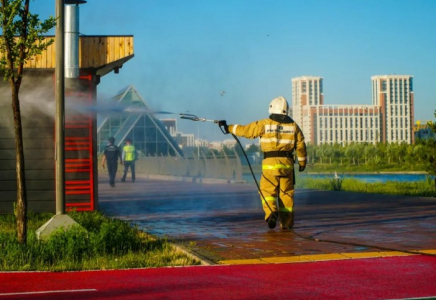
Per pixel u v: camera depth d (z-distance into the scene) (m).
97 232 9.20
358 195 18.89
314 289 6.10
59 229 8.57
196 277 6.69
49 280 6.61
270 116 10.71
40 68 12.98
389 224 11.24
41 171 13.31
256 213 13.81
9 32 8.45
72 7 12.97
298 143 10.63
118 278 6.67
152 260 7.64
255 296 5.83
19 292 6.05
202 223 11.92
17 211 8.66
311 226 11.10
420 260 7.57
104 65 13.12
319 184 25.64
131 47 13.14
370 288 6.13
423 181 25.81
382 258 7.71
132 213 14.05
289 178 10.63
